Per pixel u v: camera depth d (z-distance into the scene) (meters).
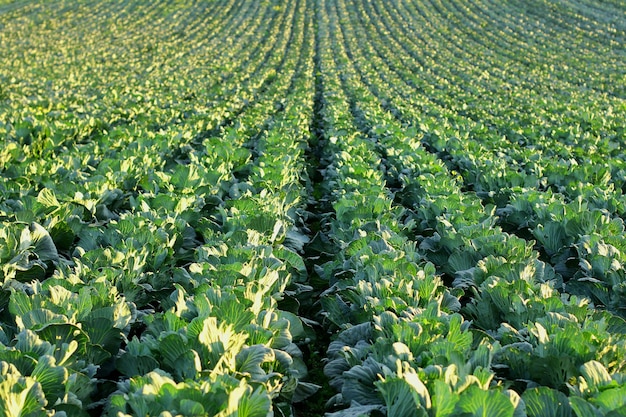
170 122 20.58
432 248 8.61
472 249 7.88
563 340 4.91
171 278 7.39
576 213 9.04
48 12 67.94
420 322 5.27
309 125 22.81
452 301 6.43
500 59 45.19
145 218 8.40
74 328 4.92
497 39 53.44
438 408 3.95
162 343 4.82
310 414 6.32
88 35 57.50
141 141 15.19
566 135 18.52
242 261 7.03
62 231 8.16
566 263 8.05
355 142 16.84
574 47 48.19
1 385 3.88
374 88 33.19
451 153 15.78
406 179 12.44
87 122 18.12
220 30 61.62
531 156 14.95
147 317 5.60
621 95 30.83
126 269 6.72
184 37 58.12
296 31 60.81
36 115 18.52
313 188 15.16
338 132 18.44
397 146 16.19
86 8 70.56
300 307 7.68
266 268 6.71
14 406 3.92
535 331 5.14
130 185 11.34
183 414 3.79
